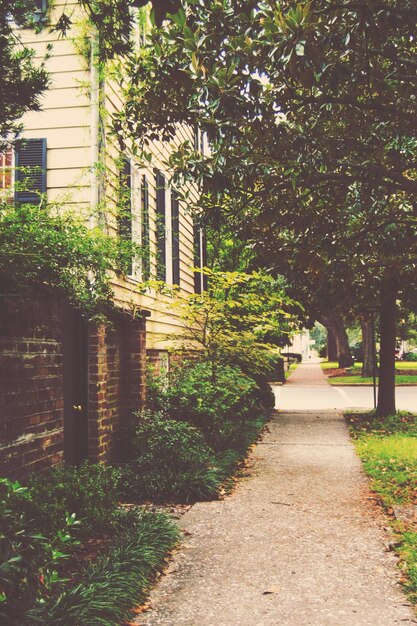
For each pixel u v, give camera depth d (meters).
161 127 8.04
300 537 6.10
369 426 14.76
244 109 6.10
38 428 5.99
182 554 5.61
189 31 5.91
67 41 8.75
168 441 8.56
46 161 8.77
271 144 7.65
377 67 7.68
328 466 9.83
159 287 10.36
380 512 7.02
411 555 5.41
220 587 4.83
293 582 4.93
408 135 8.25
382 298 14.77
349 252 10.68
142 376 9.49
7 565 2.76
